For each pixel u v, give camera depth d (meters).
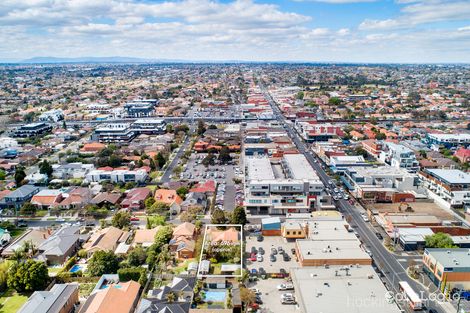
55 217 129.25
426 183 150.00
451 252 90.38
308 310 71.12
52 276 91.75
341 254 91.12
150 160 183.38
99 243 103.38
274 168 160.12
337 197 142.75
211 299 81.44
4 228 118.62
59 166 175.00
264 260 97.19
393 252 102.31
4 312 80.25
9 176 173.62
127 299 79.50
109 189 152.38
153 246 102.31
